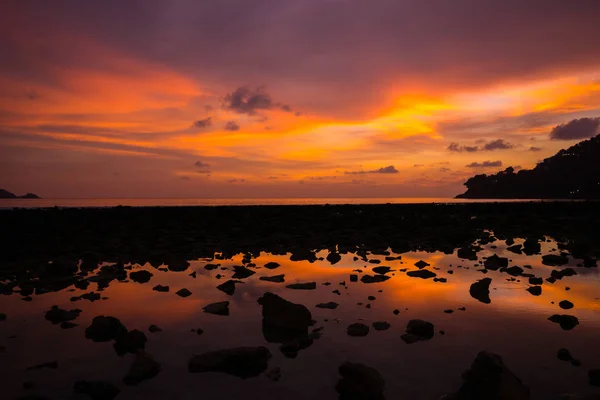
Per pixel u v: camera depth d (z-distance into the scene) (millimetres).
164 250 15984
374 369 4531
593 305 7652
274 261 13367
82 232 23328
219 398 4141
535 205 54906
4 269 11953
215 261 13477
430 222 29828
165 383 4492
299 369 4844
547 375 4645
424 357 5172
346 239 18438
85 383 4371
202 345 5688
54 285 9664
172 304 7922
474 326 6414
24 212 37094
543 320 6727
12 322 6812
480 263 12695
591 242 18359
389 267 11656
